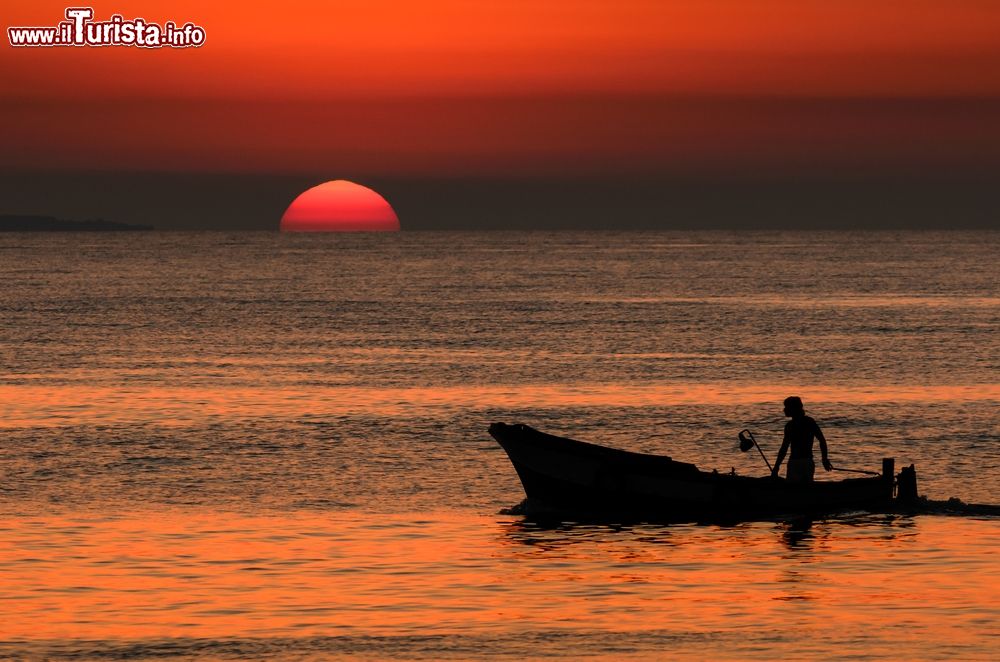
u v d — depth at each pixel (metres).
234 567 82.50
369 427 151.38
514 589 76.88
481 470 122.94
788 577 79.75
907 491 104.19
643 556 86.38
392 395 182.62
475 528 96.50
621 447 139.75
